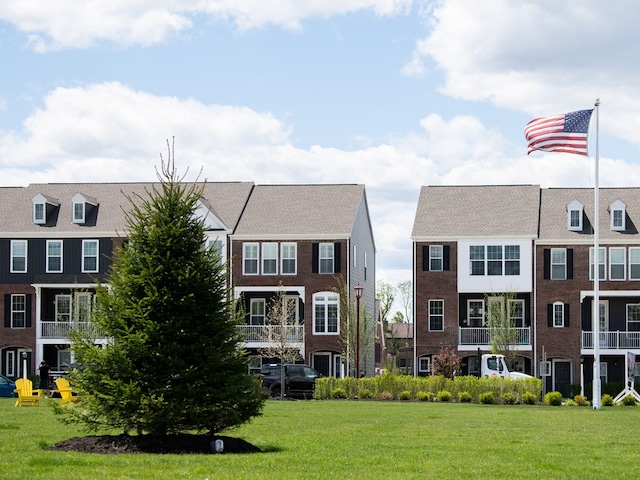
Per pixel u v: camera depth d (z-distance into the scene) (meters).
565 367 55.25
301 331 55.38
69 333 19.50
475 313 56.22
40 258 57.28
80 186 61.09
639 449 20.25
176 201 19.42
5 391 45.53
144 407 18.19
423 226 56.03
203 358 18.77
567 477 15.30
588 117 35.88
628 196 57.59
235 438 19.38
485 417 30.03
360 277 60.34
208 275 19.30
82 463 15.42
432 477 14.83
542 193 58.66
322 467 15.82
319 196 59.56
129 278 18.97
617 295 54.00
